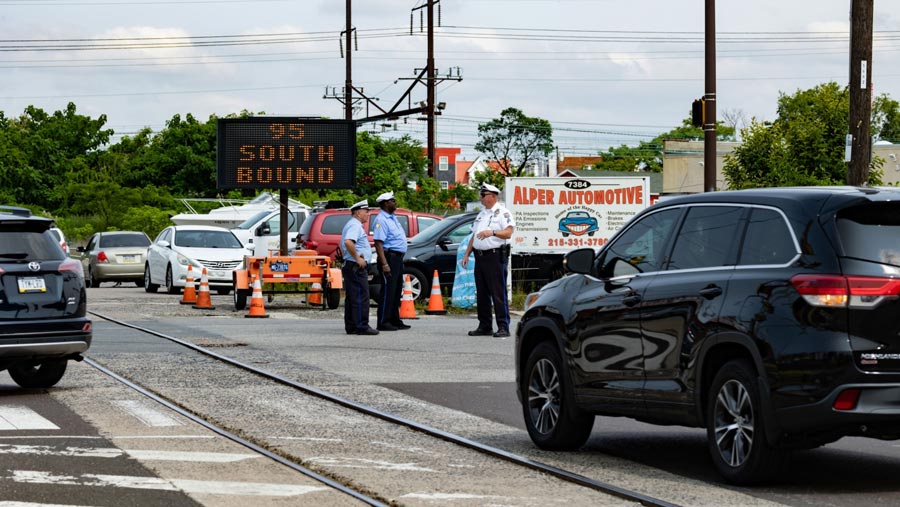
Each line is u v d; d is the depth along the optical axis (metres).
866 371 9.04
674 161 92.62
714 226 10.35
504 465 10.84
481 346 21.41
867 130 26.17
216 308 31.64
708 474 10.43
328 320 27.72
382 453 11.35
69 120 120.44
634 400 10.76
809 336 9.12
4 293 14.93
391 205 24.61
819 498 9.38
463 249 30.38
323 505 9.06
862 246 9.26
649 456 11.40
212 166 102.44
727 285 9.85
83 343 15.41
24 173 104.50
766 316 9.40
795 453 11.58
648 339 10.59
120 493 9.41
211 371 17.61
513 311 30.56
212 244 38.88
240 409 14.02
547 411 11.83
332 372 17.52
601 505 9.09
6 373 17.77
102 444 11.65
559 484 9.95
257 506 9.01
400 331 24.53
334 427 12.87
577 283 11.73
